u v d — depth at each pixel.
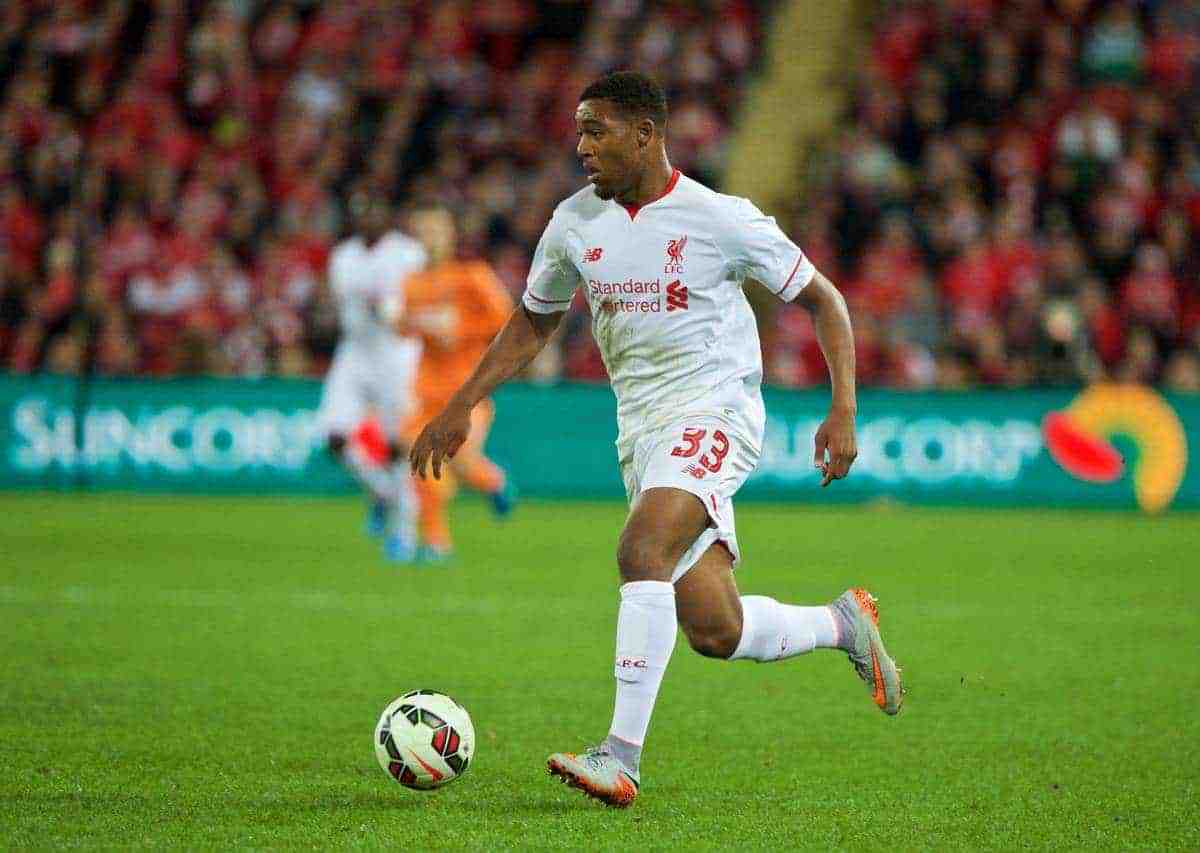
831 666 27.19
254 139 74.56
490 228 69.88
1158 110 72.94
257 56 77.56
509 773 18.78
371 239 44.81
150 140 73.69
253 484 62.03
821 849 15.35
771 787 18.27
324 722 21.69
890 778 18.80
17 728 20.94
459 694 24.08
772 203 75.94
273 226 70.56
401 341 44.78
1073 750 20.52
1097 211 69.38
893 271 66.25
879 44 76.94
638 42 77.88
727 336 17.94
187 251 68.19
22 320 69.19
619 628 17.17
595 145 17.42
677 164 74.69
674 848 15.26
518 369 19.02
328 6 79.06
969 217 68.62
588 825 16.19
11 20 79.06
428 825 16.03
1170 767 19.47
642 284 17.72
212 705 22.80
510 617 32.31
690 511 17.34
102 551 43.53
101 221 71.56
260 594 35.34
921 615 33.28
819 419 61.59
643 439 17.94
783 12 82.50
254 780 18.08
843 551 45.78
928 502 60.97
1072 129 71.88
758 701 23.94
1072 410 60.66
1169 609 34.41
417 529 46.12
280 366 66.38
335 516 54.66
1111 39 75.06
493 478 44.59
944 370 64.31
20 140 73.75
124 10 78.38
